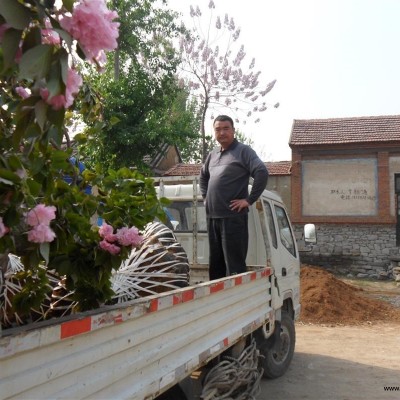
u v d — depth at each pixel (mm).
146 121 14414
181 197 6203
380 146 19000
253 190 4953
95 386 2266
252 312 4691
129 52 14922
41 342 1930
